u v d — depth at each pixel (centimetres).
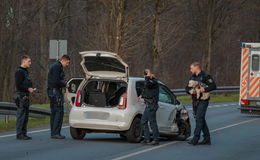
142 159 2266
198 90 2756
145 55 9188
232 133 3409
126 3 5712
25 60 2869
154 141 2750
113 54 2752
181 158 2323
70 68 8344
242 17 10719
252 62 4744
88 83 2869
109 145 2692
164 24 7150
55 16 8181
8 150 2459
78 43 8394
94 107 2802
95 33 6253
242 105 4766
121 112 2759
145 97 2739
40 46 8306
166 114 2947
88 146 2638
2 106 3391
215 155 2439
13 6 6631
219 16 8362
